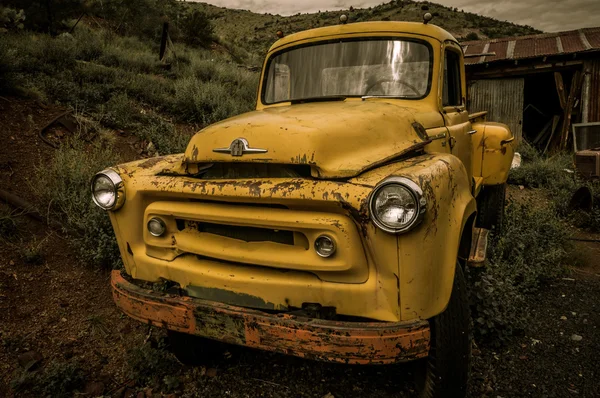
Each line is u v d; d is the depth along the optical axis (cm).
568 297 370
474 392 252
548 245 441
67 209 416
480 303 301
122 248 254
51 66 774
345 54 335
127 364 282
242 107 836
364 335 182
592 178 719
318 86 340
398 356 184
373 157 220
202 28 1720
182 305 214
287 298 208
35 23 1115
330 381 265
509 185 817
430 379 217
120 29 1510
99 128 602
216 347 288
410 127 264
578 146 1057
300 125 217
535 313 342
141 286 256
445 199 199
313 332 187
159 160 274
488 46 1352
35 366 274
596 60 1148
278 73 360
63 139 551
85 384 264
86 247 384
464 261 256
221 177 226
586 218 584
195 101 782
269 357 289
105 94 737
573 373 269
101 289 356
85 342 301
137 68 1003
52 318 317
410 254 184
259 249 211
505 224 479
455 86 379
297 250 204
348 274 195
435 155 237
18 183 447
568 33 1292
